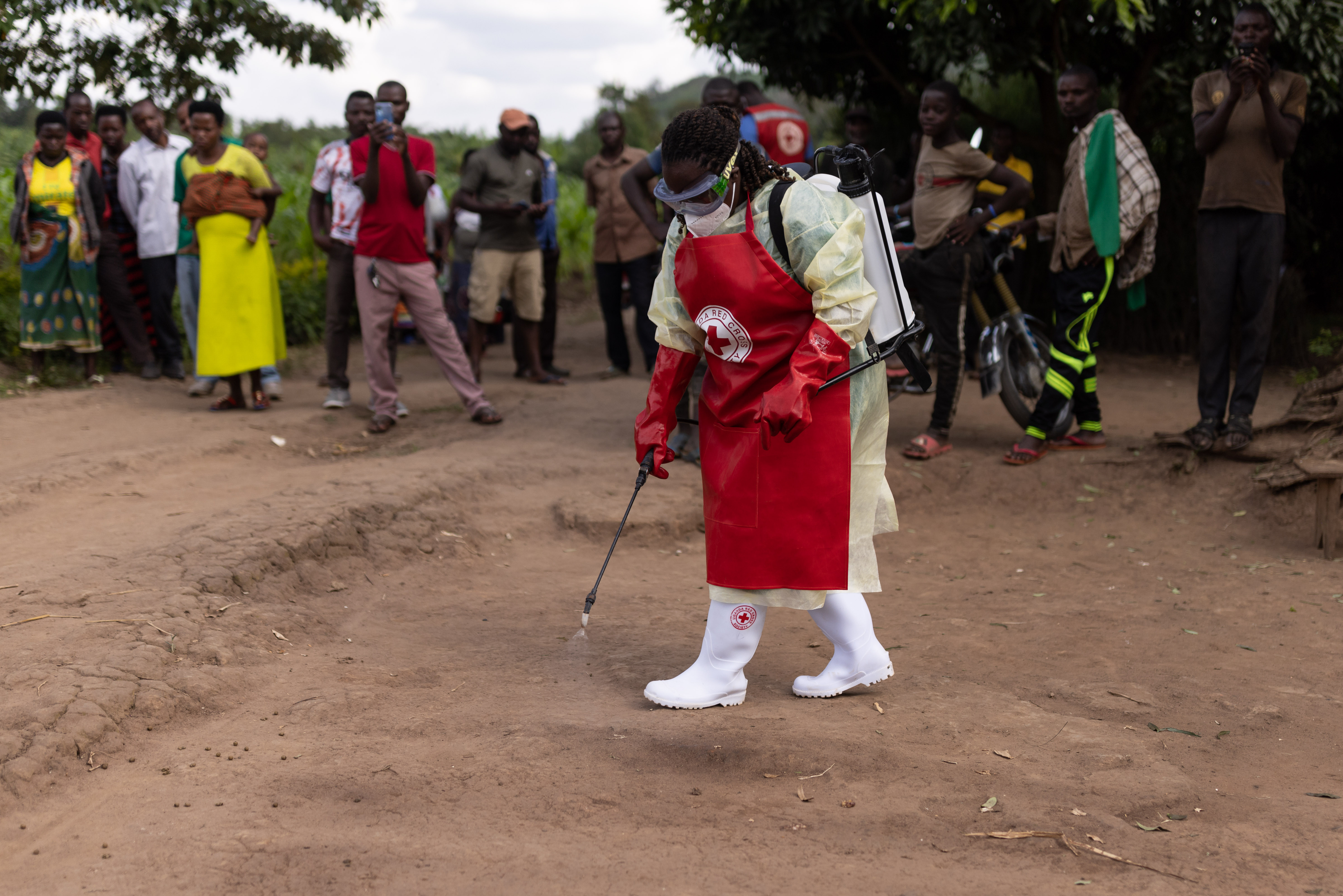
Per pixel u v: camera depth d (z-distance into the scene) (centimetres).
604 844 244
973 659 381
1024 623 422
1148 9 855
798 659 384
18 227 838
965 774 280
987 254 654
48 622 359
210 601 389
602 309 930
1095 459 632
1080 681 356
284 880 227
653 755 292
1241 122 565
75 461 591
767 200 296
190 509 525
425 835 247
